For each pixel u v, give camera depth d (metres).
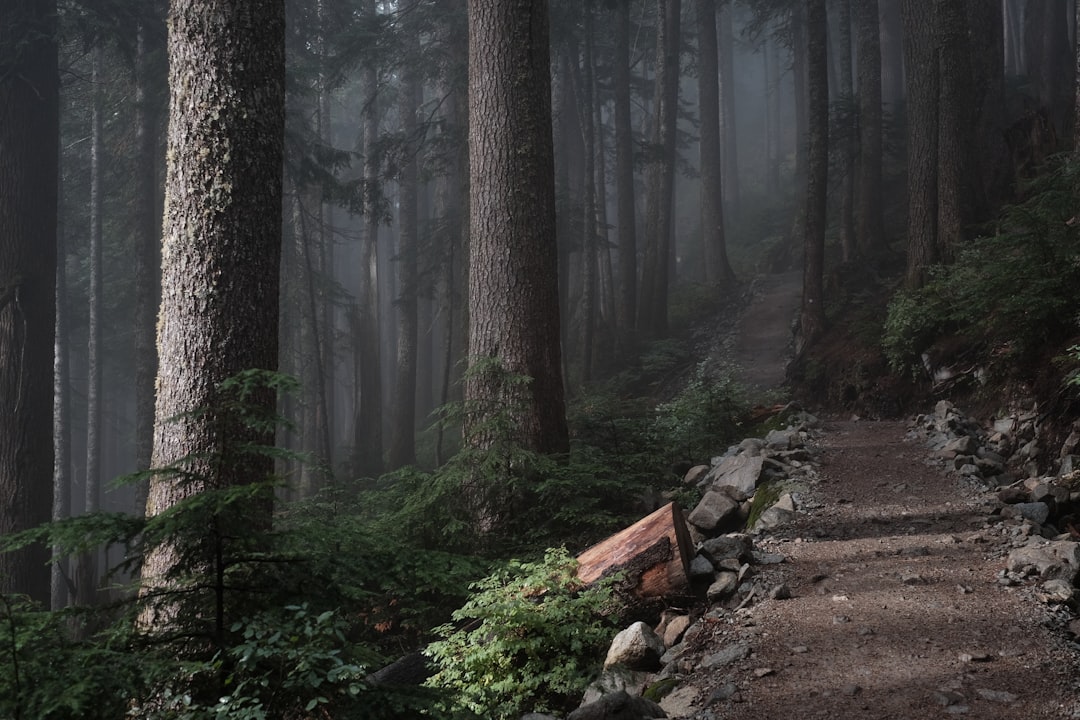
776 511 8.28
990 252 13.36
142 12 18.59
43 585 14.34
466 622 7.37
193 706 3.39
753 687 4.66
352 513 9.78
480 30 10.63
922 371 13.55
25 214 15.30
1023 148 16.86
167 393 6.20
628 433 11.64
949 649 4.89
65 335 23.86
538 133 10.55
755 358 22.27
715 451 12.87
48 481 14.93
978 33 19.03
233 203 6.38
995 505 7.89
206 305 6.24
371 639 7.69
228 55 6.45
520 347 10.19
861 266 20.97
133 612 3.59
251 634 3.38
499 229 10.37
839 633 5.32
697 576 6.72
